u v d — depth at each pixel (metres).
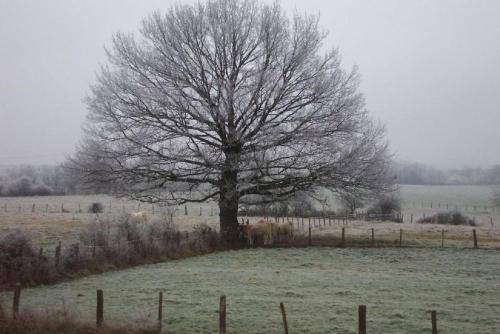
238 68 28.09
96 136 27.25
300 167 27.86
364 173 28.25
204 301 14.85
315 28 28.80
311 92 27.88
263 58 28.00
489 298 15.46
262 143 26.84
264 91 27.19
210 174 28.16
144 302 14.77
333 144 27.25
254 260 23.33
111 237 22.34
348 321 12.86
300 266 21.66
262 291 16.25
